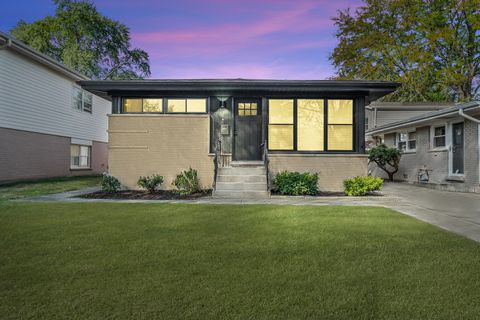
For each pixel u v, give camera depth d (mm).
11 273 2680
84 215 5266
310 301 2189
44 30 25703
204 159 9188
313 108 9562
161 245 3512
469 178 9734
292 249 3371
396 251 3309
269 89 9273
